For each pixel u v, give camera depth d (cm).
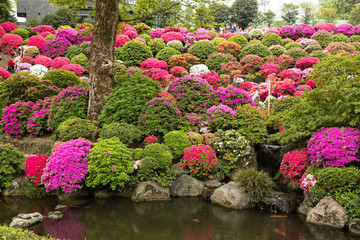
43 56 1606
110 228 501
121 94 870
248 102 975
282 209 597
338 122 620
